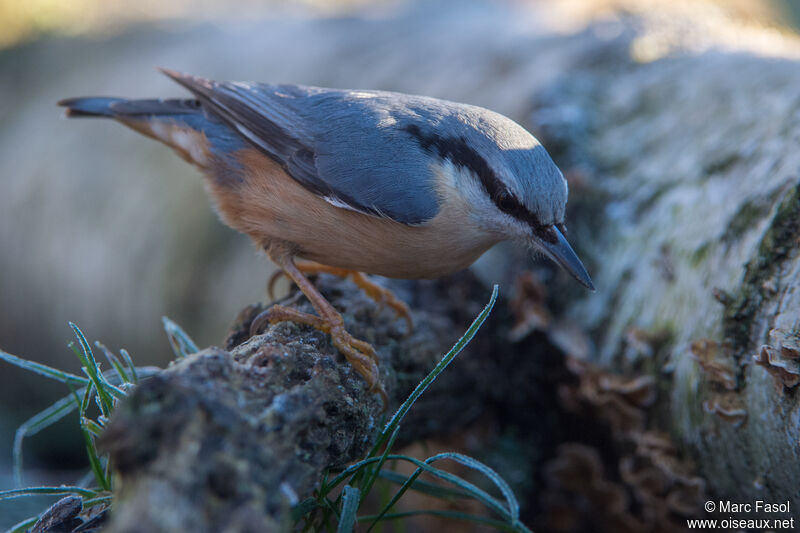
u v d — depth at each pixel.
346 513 4.07
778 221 5.23
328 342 5.39
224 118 6.34
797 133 5.89
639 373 6.41
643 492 6.25
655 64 8.66
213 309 9.35
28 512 7.00
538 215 5.64
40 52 13.34
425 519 7.80
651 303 6.45
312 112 6.06
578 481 6.88
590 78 8.66
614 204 7.37
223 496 3.33
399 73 10.08
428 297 7.21
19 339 11.38
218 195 6.47
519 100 8.41
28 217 11.34
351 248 5.82
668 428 6.12
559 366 7.07
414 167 5.61
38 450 9.97
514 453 7.28
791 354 4.55
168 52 12.27
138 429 3.39
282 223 5.97
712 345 5.40
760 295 5.18
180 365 3.82
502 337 7.18
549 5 11.04
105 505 4.46
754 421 5.05
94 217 10.73
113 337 10.45
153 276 9.95
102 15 14.02
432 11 12.17
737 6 10.24
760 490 5.15
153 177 10.45
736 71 7.70
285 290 8.59
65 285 10.79
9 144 12.30
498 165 5.57
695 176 6.76
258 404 3.97
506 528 5.04
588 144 7.93
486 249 6.04
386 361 5.95
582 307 7.09
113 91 11.98
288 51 11.38
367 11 12.55
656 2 9.98
